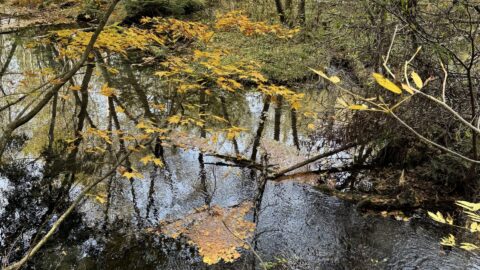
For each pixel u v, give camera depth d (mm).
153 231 4438
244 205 4918
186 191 5199
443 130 4660
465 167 4629
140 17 11719
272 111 7605
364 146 5840
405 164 5457
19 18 13812
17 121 2779
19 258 3992
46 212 4742
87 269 3887
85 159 5883
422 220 4551
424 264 3893
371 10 4949
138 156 5953
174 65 4984
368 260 4000
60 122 7020
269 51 9523
